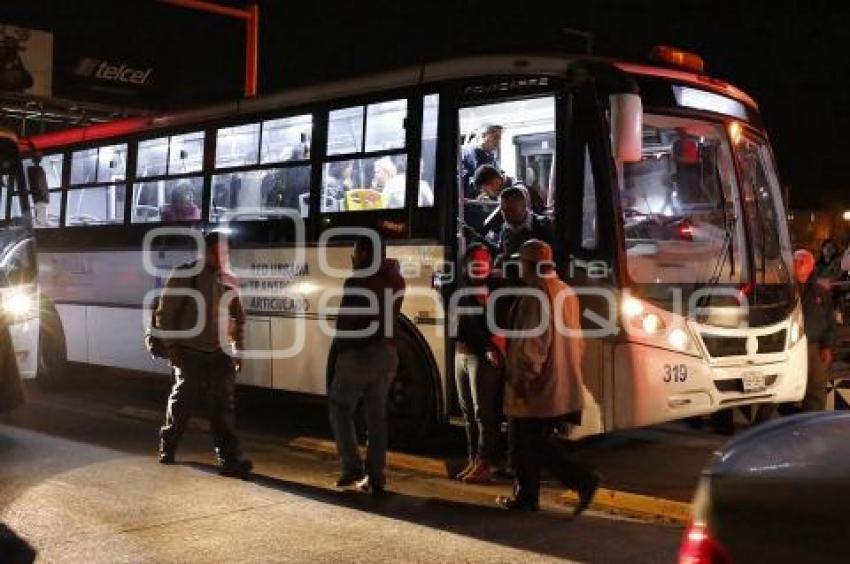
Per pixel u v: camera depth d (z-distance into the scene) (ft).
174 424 27.40
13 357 26.58
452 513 23.11
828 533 9.44
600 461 29.25
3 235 34.42
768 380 27.96
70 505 23.06
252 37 64.64
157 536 20.72
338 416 24.89
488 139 28.48
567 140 26.04
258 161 34.30
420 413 29.12
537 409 22.09
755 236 28.68
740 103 29.71
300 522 22.04
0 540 20.30
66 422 34.65
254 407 39.34
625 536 21.29
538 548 20.34
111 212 40.63
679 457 29.78
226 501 23.73
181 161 37.45
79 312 41.63
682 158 27.78
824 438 10.93
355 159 30.96
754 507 9.97
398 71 30.22
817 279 31.09
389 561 19.35
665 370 25.71
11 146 35.65
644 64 27.58
